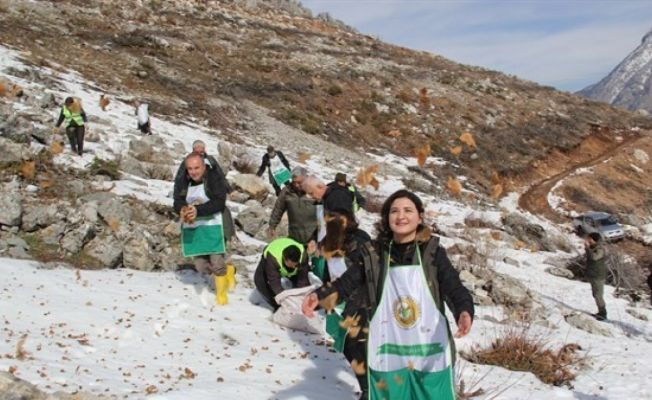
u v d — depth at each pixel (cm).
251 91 3928
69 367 453
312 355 589
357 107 4322
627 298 1566
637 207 4203
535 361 670
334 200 642
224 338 606
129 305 659
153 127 2277
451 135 4303
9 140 1140
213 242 693
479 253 1498
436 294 368
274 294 702
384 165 3266
